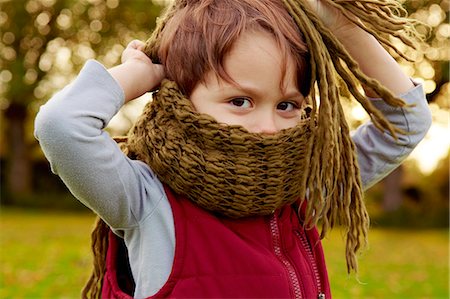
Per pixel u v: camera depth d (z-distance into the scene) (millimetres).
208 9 1356
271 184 1315
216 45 1297
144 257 1338
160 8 12516
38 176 15977
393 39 2303
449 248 8562
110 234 1469
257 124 1310
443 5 11578
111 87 1325
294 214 1511
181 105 1307
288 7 1349
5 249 7043
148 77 1401
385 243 9094
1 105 14656
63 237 8398
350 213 1429
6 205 14375
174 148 1310
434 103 12031
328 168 1303
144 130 1396
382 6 1361
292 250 1433
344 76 1347
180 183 1323
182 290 1304
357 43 1448
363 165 1602
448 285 5590
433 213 12750
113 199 1290
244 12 1327
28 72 13195
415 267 6617
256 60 1291
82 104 1267
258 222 1397
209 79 1310
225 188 1296
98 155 1254
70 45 12906
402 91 1494
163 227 1342
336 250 7191
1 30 13328
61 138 1223
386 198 13266
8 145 15562
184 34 1352
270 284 1330
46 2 12891
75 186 1262
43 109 1251
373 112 1299
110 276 1435
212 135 1279
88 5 12492
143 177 1359
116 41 12695
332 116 1307
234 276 1319
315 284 1463
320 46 1314
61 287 4887
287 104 1360
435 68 11711
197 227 1338
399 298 4895
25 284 4977
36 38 13125
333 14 1401
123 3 12484
